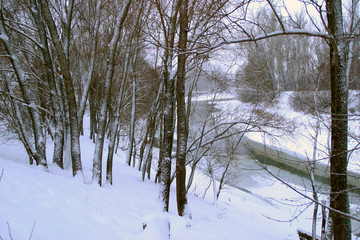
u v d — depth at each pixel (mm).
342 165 4035
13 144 12164
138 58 16031
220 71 10773
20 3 9266
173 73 6914
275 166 15375
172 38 6754
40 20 7820
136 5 9516
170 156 6996
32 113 7383
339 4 3963
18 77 7234
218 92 10867
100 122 7621
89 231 3719
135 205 6496
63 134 8961
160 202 6727
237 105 11125
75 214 4227
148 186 10453
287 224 10375
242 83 10258
